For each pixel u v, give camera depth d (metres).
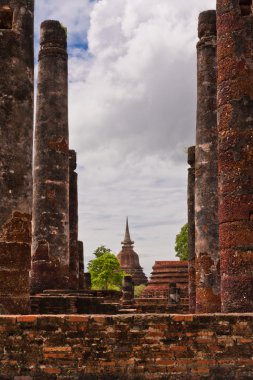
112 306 15.20
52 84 17.98
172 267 38.22
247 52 10.33
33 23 11.27
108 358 7.57
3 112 10.50
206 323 7.68
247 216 9.83
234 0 10.53
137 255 70.56
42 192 17.56
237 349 7.62
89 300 14.58
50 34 18.16
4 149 10.39
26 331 7.65
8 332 7.66
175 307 20.59
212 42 15.91
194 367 7.57
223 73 10.50
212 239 15.33
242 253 9.73
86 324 7.65
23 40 10.93
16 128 10.56
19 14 10.97
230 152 10.15
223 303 9.93
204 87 15.85
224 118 10.34
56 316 7.69
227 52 10.47
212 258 15.25
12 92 10.62
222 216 10.16
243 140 10.07
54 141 17.80
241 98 10.22
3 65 10.66
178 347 7.61
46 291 16.12
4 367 7.60
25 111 10.75
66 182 17.95
